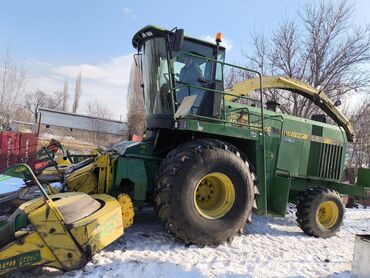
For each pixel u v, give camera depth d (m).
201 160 4.58
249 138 5.29
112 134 25.86
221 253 4.53
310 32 13.88
